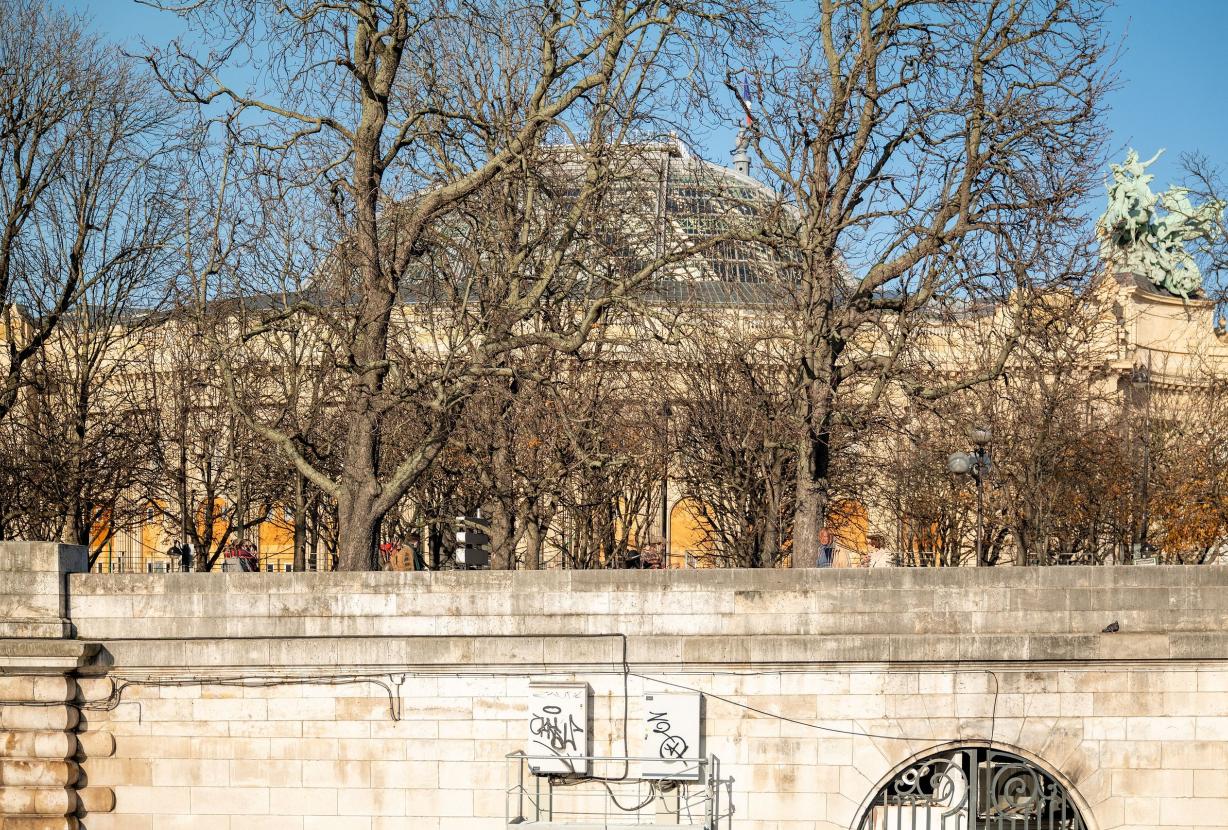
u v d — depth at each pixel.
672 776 25.50
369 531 30.59
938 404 44.75
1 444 45.28
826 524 54.94
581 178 37.75
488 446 38.75
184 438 47.47
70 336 48.09
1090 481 55.41
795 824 25.67
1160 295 77.31
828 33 37.75
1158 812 25.66
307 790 26.06
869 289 35.94
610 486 46.44
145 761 26.20
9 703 26.02
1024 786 26.23
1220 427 60.84
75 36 44.84
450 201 31.73
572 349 31.66
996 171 34.81
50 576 26.14
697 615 25.83
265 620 26.17
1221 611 25.69
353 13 31.31
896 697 25.78
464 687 25.98
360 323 31.08
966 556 61.25
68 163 44.72
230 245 34.59
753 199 40.66
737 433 45.34
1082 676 25.75
